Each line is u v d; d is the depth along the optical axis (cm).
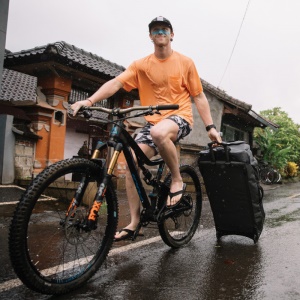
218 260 294
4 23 478
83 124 1076
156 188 299
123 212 540
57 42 884
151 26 289
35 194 195
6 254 281
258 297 215
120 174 1005
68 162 216
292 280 247
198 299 210
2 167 701
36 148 802
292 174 2106
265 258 302
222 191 344
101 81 941
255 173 337
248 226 348
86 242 261
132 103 1119
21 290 214
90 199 238
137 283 235
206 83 1426
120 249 317
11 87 759
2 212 457
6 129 711
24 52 848
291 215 576
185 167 353
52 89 836
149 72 296
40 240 311
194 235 396
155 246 335
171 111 293
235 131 1777
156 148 299
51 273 232
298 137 2428
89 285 229
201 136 1525
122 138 254
